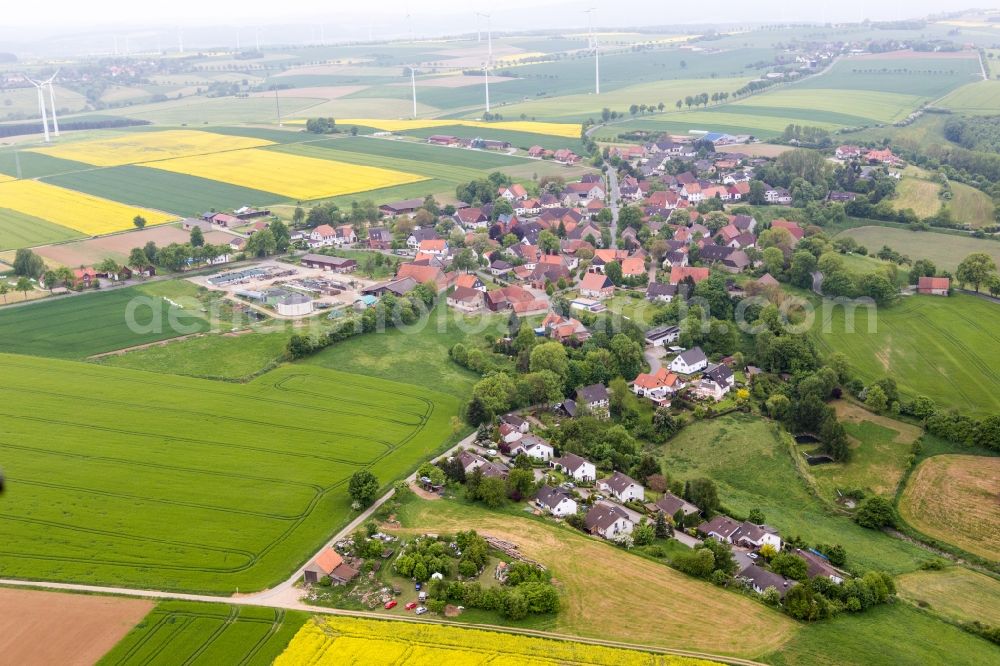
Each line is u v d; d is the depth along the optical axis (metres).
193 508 151.50
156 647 116.31
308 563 137.12
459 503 158.25
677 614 127.69
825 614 129.25
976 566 150.88
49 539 140.88
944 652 122.25
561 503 155.88
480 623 124.06
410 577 134.25
